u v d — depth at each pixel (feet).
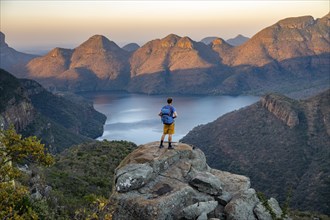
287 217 41.73
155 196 44.34
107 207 44.55
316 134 636.07
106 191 107.34
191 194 44.91
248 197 43.29
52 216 59.16
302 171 536.01
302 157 582.35
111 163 155.33
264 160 614.75
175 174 49.55
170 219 41.57
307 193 435.12
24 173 71.61
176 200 43.09
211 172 53.93
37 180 72.38
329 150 570.87
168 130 54.80
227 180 50.70
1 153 37.99
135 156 53.31
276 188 497.87
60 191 87.35
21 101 586.04
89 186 108.17
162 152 53.42
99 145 190.39
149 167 48.55
